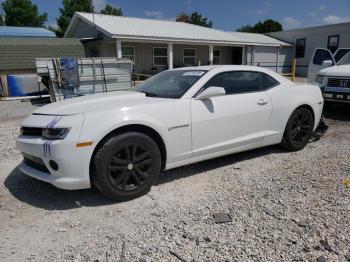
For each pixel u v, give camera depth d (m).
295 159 4.72
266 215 3.06
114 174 3.39
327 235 2.70
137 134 3.42
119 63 13.20
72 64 12.17
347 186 3.65
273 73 4.96
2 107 11.82
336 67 7.98
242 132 4.36
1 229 2.94
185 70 4.58
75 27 23.34
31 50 16.78
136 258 2.47
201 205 3.31
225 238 2.71
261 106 4.50
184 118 3.77
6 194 3.68
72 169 3.18
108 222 3.02
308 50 28.25
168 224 2.95
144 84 4.79
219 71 4.27
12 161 4.85
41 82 14.18
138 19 23.94
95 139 3.20
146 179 3.54
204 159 4.07
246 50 26.11
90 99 3.92
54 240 2.75
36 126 3.37
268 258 2.44
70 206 3.36
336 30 25.98
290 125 4.90
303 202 3.29
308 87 5.24
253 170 4.30
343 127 6.71
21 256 2.54
